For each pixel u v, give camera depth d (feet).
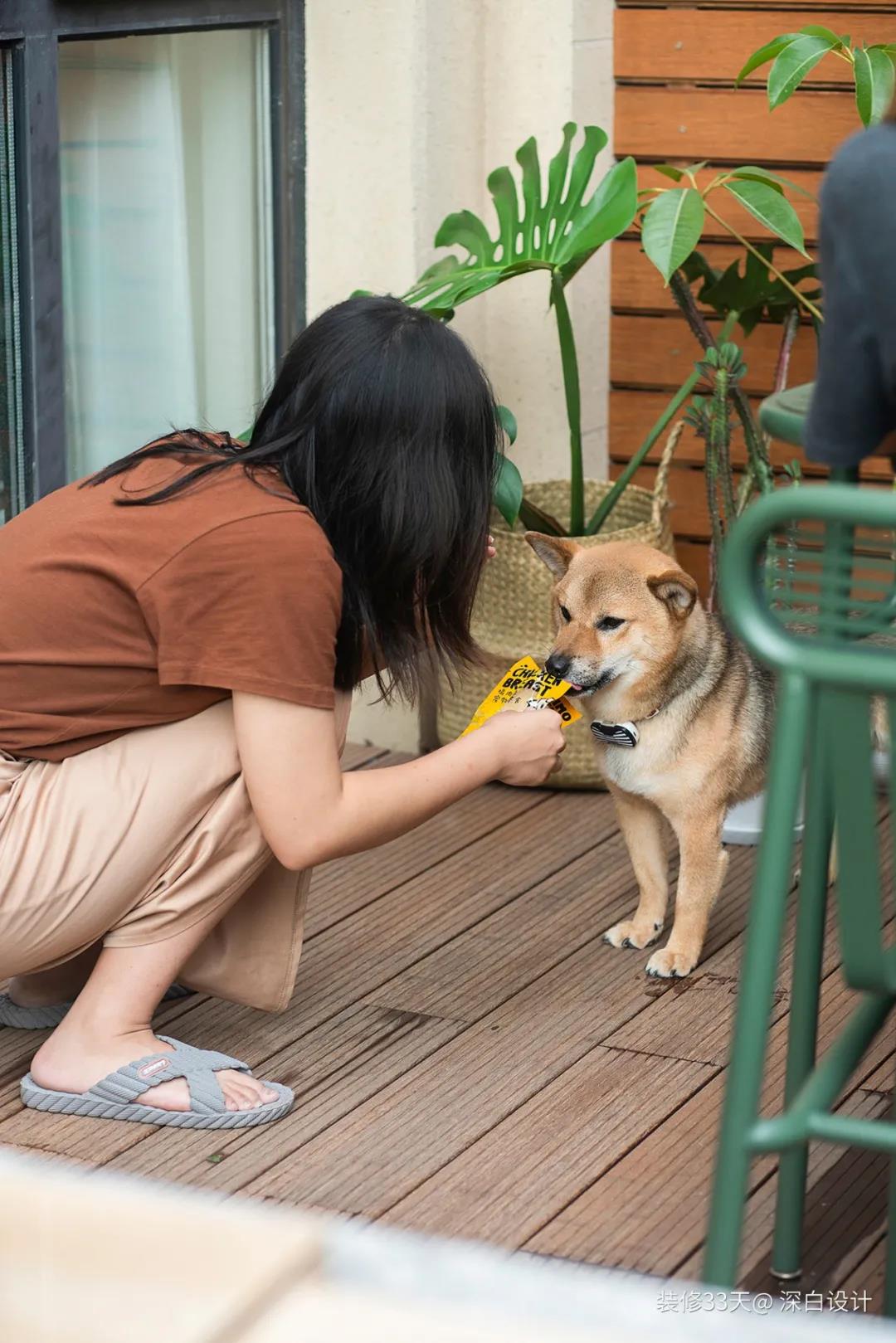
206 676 5.92
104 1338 2.53
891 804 3.92
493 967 8.10
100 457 10.72
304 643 5.97
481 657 6.89
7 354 9.96
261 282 11.05
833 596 4.11
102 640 6.16
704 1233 5.73
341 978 7.95
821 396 4.21
